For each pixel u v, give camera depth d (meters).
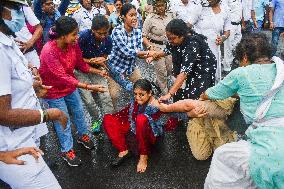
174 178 4.15
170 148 4.66
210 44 5.66
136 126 4.12
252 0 7.69
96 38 4.50
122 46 4.68
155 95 5.84
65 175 4.32
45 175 2.64
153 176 4.20
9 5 2.32
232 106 4.01
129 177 4.21
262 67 2.89
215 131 4.12
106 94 4.86
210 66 4.43
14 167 2.50
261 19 8.11
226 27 5.79
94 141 4.89
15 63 2.41
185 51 4.31
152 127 4.24
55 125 4.26
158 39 5.49
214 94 3.18
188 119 4.59
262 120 2.81
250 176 2.87
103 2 7.65
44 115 2.42
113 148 4.73
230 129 4.21
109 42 4.66
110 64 4.81
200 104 3.82
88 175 4.30
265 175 2.69
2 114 2.28
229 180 2.96
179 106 3.91
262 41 2.95
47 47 3.90
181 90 4.62
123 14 4.71
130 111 4.36
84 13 6.43
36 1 5.44
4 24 2.35
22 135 2.56
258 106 2.81
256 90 2.83
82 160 4.54
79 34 4.60
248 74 2.89
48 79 4.00
